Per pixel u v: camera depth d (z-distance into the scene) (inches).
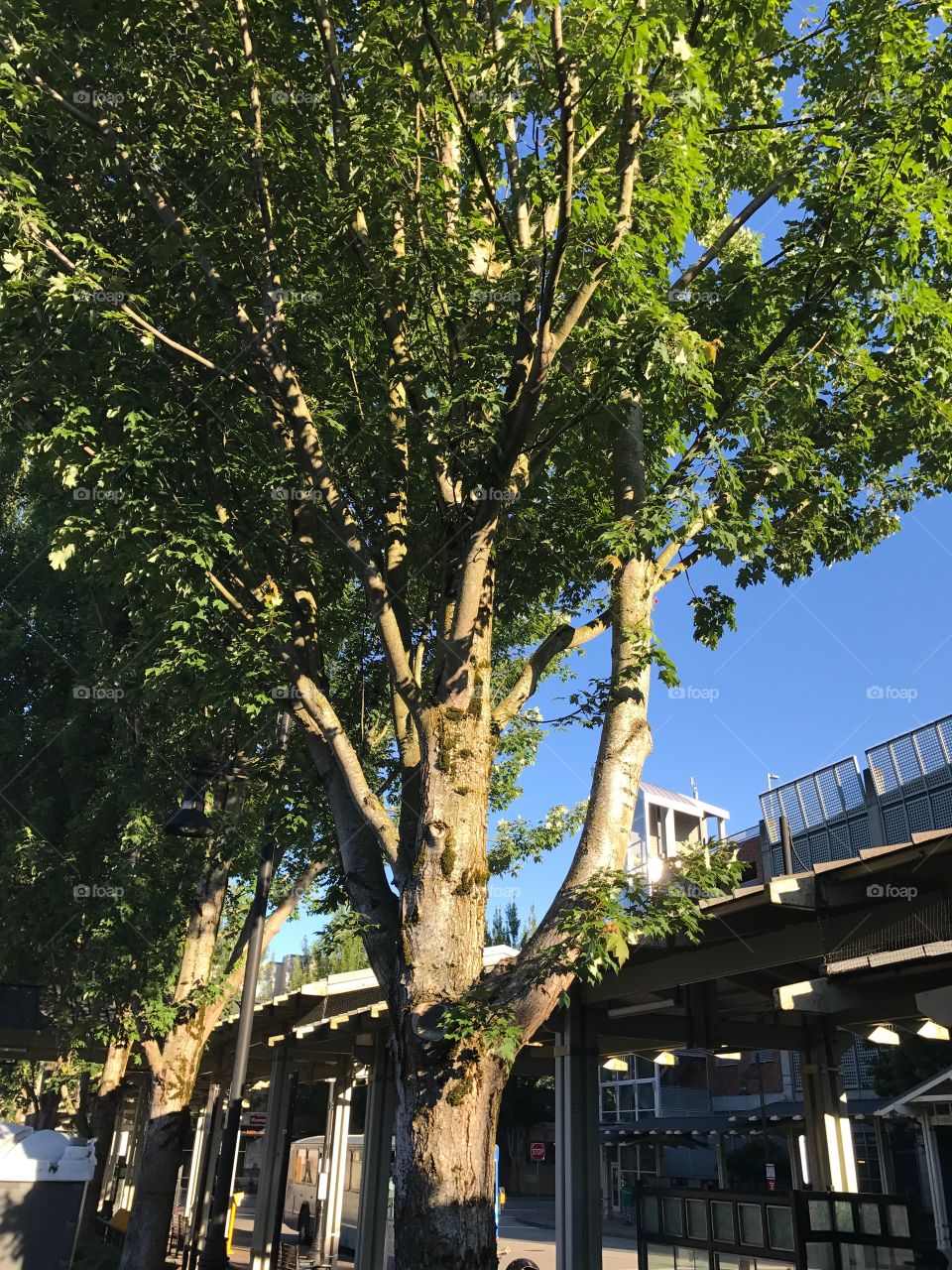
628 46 229.0
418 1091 210.4
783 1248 352.8
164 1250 506.6
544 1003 215.5
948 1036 423.2
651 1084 1667.1
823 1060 440.5
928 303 276.1
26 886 538.9
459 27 261.9
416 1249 196.2
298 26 308.8
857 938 253.1
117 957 495.5
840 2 282.7
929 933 234.5
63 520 288.4
